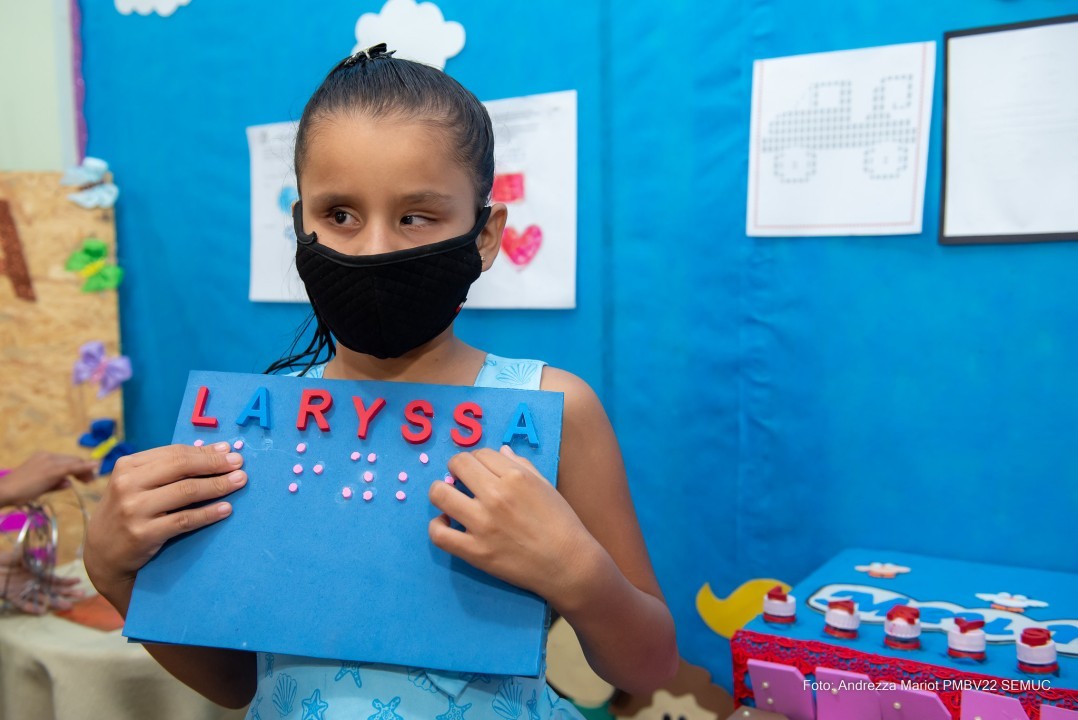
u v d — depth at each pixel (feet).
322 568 2.28
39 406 6.13
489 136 2.59
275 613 2.24
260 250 5.85
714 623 4.61
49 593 4.60
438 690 2.29
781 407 4.40
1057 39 3.74
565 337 4.92
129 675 4.07
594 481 2.54
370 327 2.36
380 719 2.25
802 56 4.22
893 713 2.71
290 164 5.67
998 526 3.99
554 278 4.88
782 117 4.28
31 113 6.50
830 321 4.27
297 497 2.36
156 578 2.31
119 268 6.21
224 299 6.07
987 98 3.88
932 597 3.43
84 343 6.13
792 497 4.41
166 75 6.12
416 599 2.22
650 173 4.63
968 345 4.00
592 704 4.81
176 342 6.27
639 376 4.74
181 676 2.70
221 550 2.32
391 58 2.55
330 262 2.30
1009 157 3.85
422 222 2.35
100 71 6.37
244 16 5.81
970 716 2.61
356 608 2.22
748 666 3.02
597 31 4.71
